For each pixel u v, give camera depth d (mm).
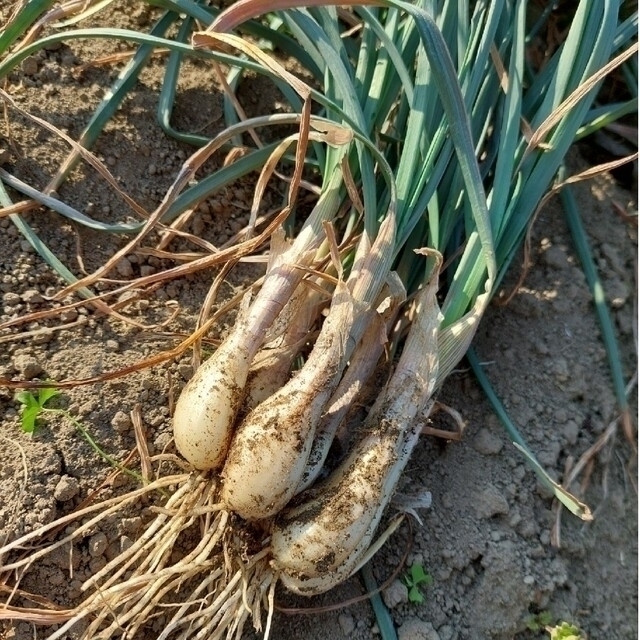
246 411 278
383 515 313
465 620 312
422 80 295
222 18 267
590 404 365
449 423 343
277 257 279
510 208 308
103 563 288
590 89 296
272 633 298
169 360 310
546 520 336
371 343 292
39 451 285
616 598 343
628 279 394
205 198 339
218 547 292
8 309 299
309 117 260
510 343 363
